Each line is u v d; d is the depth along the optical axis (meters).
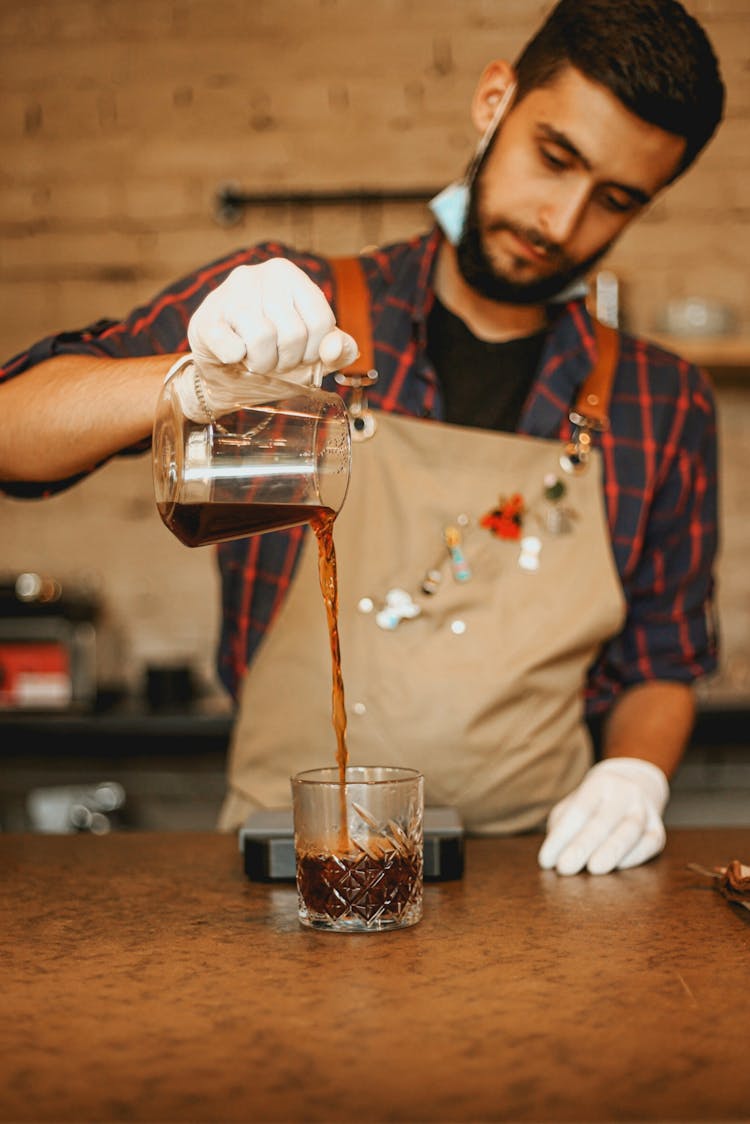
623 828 1.23
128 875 1.20
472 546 1.49
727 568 3.14
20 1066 0.71
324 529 1.08
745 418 3.13
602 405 1.58
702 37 1.40
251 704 1.50
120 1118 0.65
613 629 1.53
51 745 2.66
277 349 0.99
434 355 1.60
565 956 0.92
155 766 2.77
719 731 2.62
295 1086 0.68
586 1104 0.66
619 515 1.59
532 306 1.59
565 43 1.38
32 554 3.19
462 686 1.44
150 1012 0.80
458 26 3.14
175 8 3.17
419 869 1.03
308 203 3.17
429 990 0.84
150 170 3.19
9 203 3.21
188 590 3.17
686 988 0.84
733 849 1.32
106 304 3.21
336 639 1.08
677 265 3.16
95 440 1.19
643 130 1.37
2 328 3.22
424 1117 0.64
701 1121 0.64
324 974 0.88
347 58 3.15
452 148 3.15
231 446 1.00
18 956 0.93
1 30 3.19
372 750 1.45
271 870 1.16
